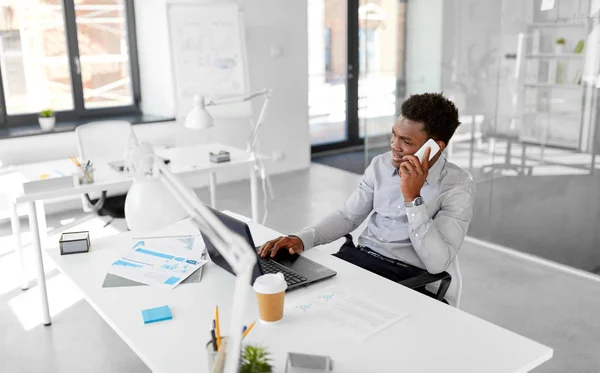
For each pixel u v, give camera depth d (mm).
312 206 4898
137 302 1642
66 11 5023
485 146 3762
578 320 2863
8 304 3111
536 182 3504
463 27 3754
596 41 3084
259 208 4871
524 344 1393
